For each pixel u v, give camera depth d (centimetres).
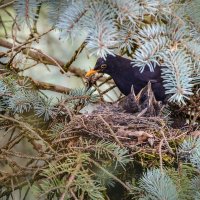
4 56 839
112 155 671
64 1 695
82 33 636
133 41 663
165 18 671
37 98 768
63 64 945
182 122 852
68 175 621
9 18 1012
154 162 691
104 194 692
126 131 721
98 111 861
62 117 788
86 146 663
